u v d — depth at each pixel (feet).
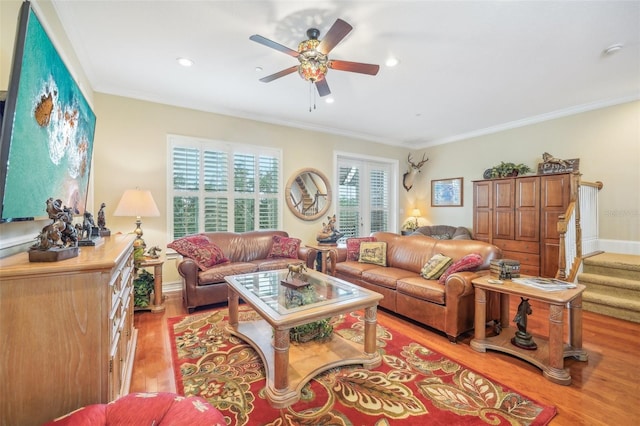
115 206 12.01
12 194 3.88
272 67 10.11
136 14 7.29
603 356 7.61
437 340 8.63
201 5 6.98
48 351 3.83
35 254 3.92
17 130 3.86
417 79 11.07
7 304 3.64
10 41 4.45
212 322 9.72
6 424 3.69
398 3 6.91
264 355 7.11
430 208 21.75
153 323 9.64
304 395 5.98
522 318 7.84
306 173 17.52
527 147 16.34
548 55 9.32
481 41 8.51
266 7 7.06
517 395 6.00
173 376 6.64
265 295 7.37
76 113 6.43
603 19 7.51
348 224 19.69
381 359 7.34
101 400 4.10
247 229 15.33
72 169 6.40
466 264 9.01
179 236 13.39
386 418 5.32
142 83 11.42
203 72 10.50
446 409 5.57
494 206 16.10
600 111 13.75
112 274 4.42
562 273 10.93
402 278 10.41
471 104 13.85
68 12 7.18
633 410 5.57
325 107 14.28
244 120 15.20
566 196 13.46
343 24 6.16
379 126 17.65
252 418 5.31
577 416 5.41
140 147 12.50
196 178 13.82
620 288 10.69
